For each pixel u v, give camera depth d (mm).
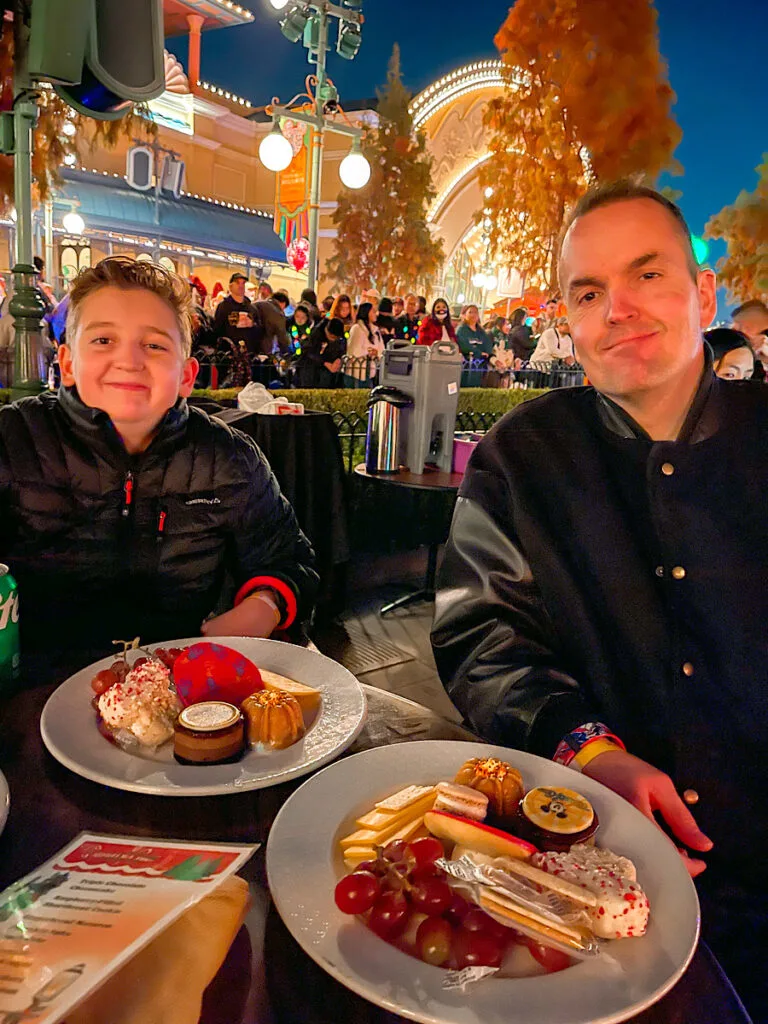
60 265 16719
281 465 3672
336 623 3945
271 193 28422
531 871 746
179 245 22188
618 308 1276
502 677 1282
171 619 1600
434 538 4383
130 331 1420
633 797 1023
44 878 704
